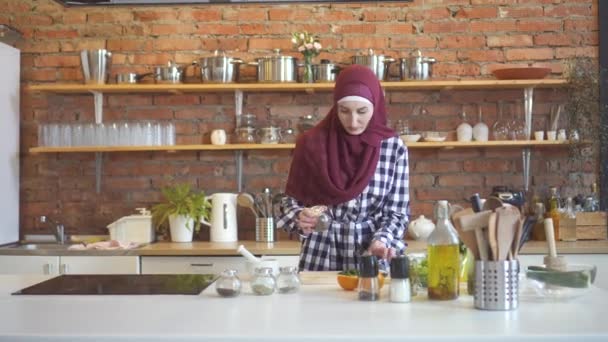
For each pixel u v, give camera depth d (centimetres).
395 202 251
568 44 418
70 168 428
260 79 396
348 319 157
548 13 418
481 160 419
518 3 419
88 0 425
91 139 396
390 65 411
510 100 417
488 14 419
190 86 395
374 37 421
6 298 191
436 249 180
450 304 175
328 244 250
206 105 425
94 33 428
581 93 389
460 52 419
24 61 429
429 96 420
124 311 170
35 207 429
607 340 139
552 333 140
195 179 426
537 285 182
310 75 396
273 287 194
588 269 190
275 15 423
